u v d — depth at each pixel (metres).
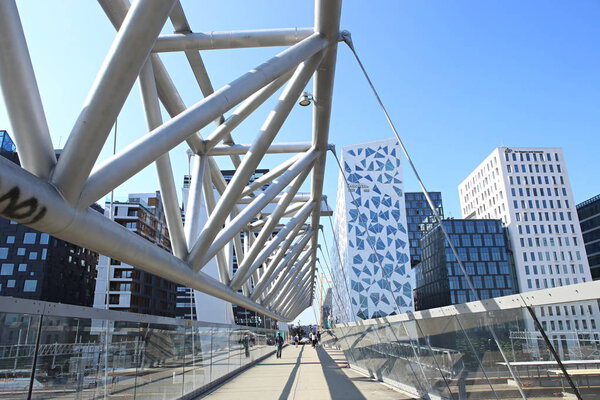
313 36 10.20
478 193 118.50
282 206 17.33
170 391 10.27
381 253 78.75
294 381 16.03
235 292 17.30
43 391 5.53
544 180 104.75
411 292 76.81
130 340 8.22
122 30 4.87
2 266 68.94
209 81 12.93
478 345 7.69
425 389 11.02
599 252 102.69
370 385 14.56
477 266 94.62
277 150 17.66
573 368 5.05
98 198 5.54
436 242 100.88
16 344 5.06
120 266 75.75
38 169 4.77
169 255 9.09
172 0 4.90
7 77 4.37
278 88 12.75
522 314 5.97
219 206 10.62
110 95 4.85
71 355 6.21
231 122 12.96
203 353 13.47
